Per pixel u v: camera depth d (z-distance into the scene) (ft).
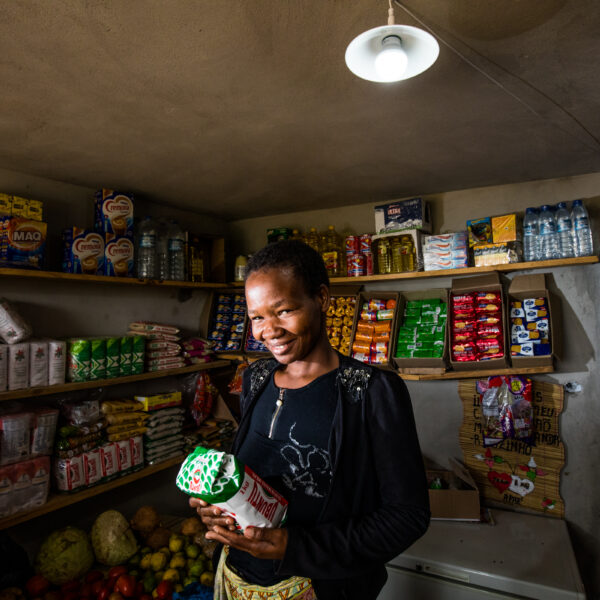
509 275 8.14
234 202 9.36
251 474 2.45
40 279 7.42
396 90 4.56
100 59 3.91
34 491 6.31
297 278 2.57
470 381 8.46
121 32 3.51
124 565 7.21
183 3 3.18
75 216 7.92
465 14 3.35
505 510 7.97
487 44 3.76
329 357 2.92
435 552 6.40
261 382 3.16
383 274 8.67
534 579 5.73
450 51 3.87
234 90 4.52
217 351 10.37
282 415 2.85
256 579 2.74
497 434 8.04
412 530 2.39
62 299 7.75
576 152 6.48
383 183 8.04
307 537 2.39
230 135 5.72
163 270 9.21
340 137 5.83
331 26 3.49
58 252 7.66
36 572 6.55
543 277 7.58
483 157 6.68
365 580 2.77
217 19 3.37
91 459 7.04
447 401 8.68
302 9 3.28
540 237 7.48
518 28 3.53
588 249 7.07
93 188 8.16
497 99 4.79
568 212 7.37
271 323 2.59
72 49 3.74
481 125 5.48
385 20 3.43
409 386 9.05
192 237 10.14
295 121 5.31
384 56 3.03
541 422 7.82
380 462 2.56
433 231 8.82
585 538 7.50
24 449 6.25
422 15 3.37
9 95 4.57
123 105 4.83
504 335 7.52
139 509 8.45
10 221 6.34
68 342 7.02
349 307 9.41
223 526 2.47
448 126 5.50
